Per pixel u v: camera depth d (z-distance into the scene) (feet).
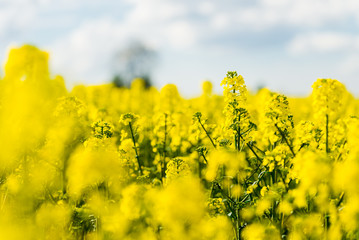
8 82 8.39
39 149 11.09
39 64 8.69
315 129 15.53
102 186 11.39
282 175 13.89
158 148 23.03
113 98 52.65
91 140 13.12
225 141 15.39
